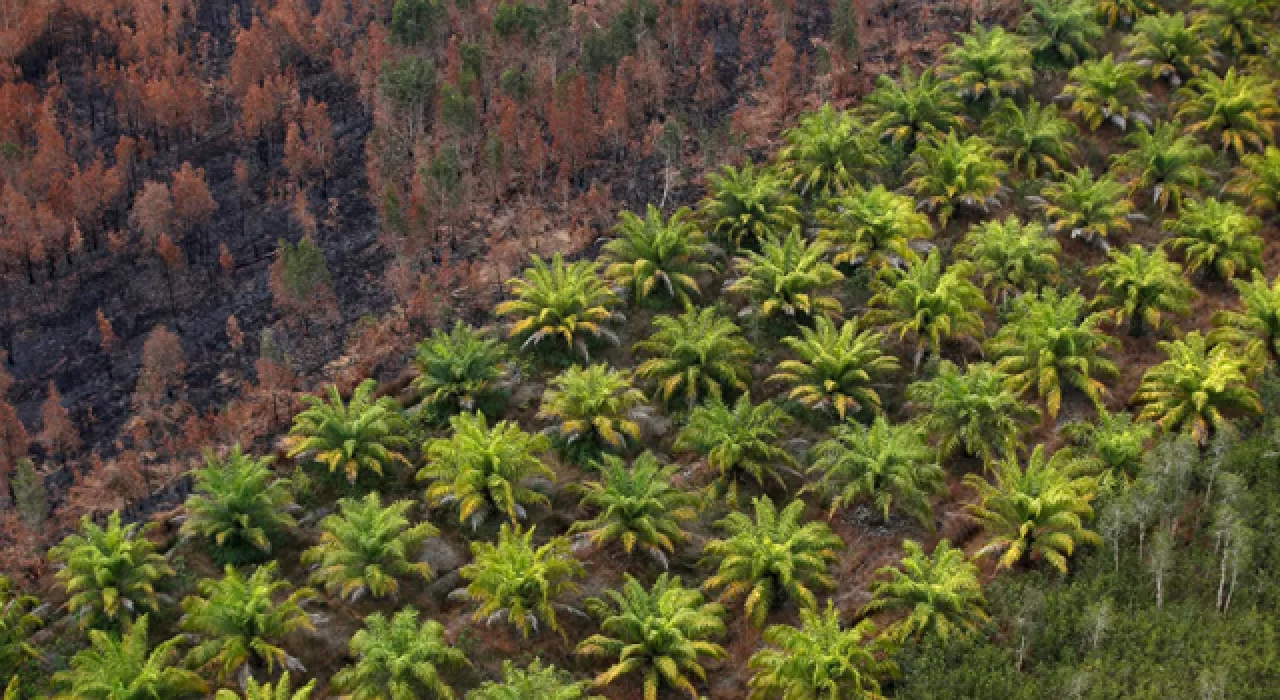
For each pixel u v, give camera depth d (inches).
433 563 1630.2
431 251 2175.2
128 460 1795.0
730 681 1470.2
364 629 1537.9
